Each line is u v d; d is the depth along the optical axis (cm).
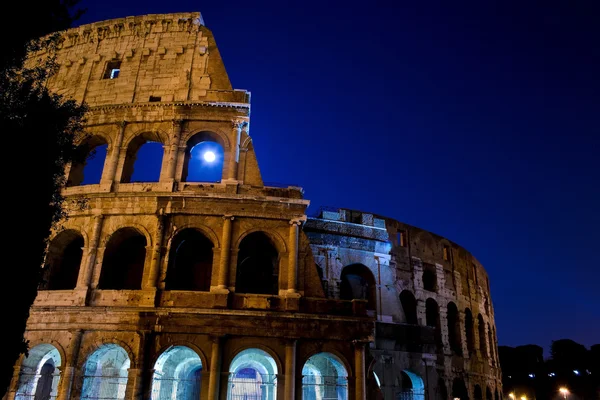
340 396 4688
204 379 3953
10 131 2494
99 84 5244
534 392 13088
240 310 4097
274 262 4853
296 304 4219
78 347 4053
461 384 6419
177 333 4075
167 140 4844
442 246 6994
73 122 3312
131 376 3934
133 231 4534
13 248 2412
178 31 5422
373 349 5222
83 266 4334
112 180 4688
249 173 4759
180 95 5059
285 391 3934
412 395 5531
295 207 4562
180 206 4475
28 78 2817
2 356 2320
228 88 5106
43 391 4756
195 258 4703
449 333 6794
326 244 5466
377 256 5700
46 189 2617
